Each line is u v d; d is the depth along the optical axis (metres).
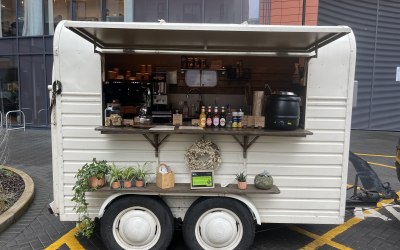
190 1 10.02
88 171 3.05
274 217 3.26
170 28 2.68
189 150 3.17
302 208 3.26
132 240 3.12
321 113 3.18
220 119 3.33
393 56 11.32
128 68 4.29
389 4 11.09
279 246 3.51
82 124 3.18
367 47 11.45
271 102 3.19
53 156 3.27
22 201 4.50
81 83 3.14
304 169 3.22
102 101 3.18
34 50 11.20
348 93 3.15
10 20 11.38
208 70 4.25
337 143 3.21
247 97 4.14
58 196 3.29
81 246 3.49
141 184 3.15
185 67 4.19
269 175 3.17
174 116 3.47
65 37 3.11
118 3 10.48
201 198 3.19
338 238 3.71
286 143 3.20
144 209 3.15
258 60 4.27
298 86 3.49
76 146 3.20
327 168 3.22
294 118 3.11
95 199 3.24
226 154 3.23
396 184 5.80
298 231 3.87
